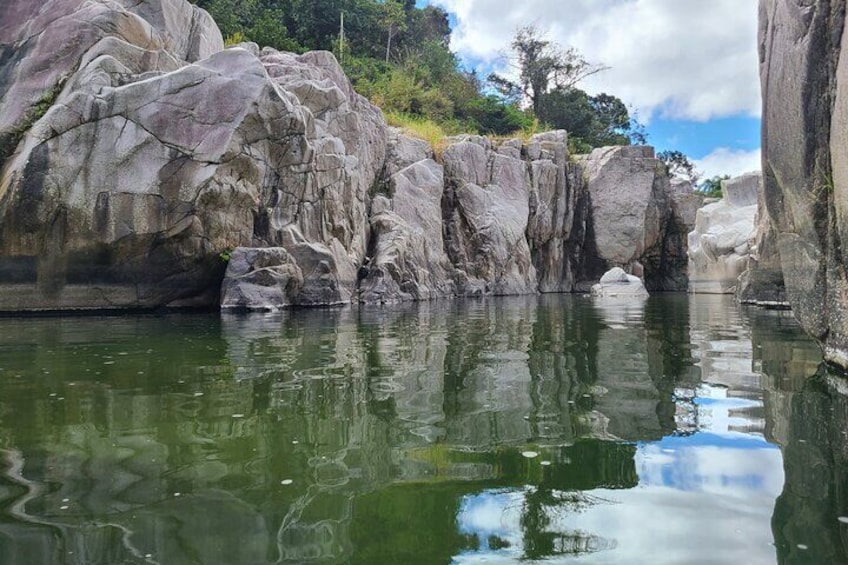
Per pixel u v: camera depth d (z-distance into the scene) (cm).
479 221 1970
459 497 220
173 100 984
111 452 268
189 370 465
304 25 2883
